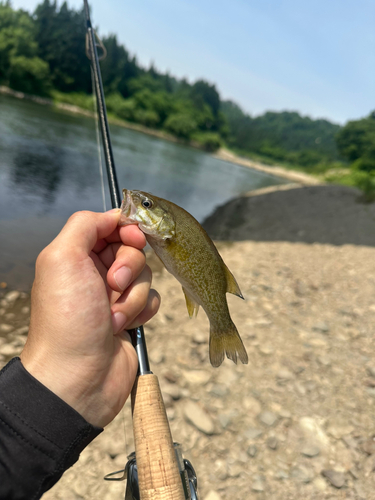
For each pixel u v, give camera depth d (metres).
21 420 0.19
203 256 0.34
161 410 0.26
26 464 0.19
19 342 0.71
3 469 0.18
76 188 2.05
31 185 1.86
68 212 1.61
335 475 0.51
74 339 0.23
